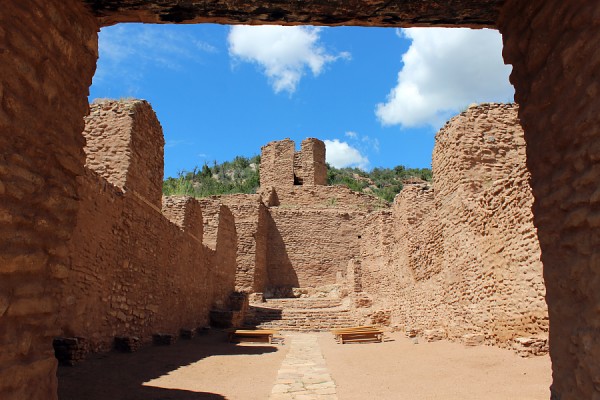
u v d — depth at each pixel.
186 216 17.39
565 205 3.80
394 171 77.44
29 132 3.68
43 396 3.79
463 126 14.06
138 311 12.24
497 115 14.22
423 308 16.86
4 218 3.31
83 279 9.34
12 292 3.42
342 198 39.59
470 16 4.85
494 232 11.41
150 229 13.12
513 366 8.83
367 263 27.41
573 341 3.68
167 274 14.64
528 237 10.00
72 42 4.43
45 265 3.92
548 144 4.08
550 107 4.02
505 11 4.71
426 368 9.92
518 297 10.27
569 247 3.77
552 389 4.09
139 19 4.92
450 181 14.43
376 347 14.95
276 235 35.62
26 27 3.66
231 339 16.33
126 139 11.86
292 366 11.43
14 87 3.49
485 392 7.21
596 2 3.25
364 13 4.79
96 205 9.84
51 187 4.02
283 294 33.47
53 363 3.96
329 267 35.34
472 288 12.55
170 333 14.81
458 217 13.62
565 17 3.69
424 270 16.86
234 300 23.28
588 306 3.47
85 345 9.20
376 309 22.61
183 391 8.02
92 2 4.53
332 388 8.62
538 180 4.34
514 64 4.73
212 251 21.52
